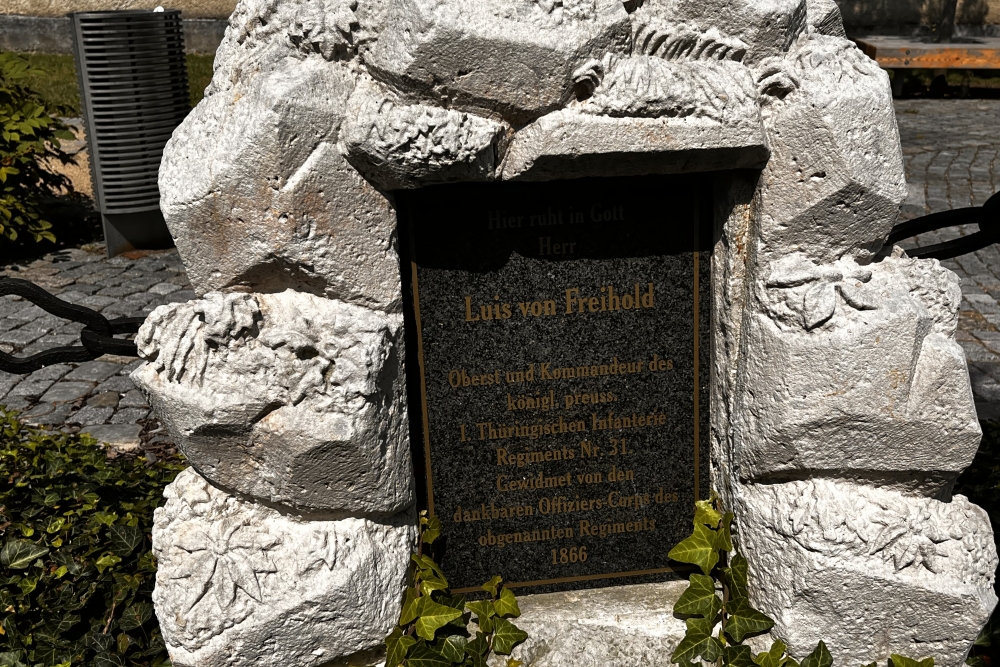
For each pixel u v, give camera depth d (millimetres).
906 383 2531
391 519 2775
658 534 3059
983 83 14375
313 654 2654
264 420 2500
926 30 16703
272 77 2410
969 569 2660
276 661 2617
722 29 2477
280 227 2467
